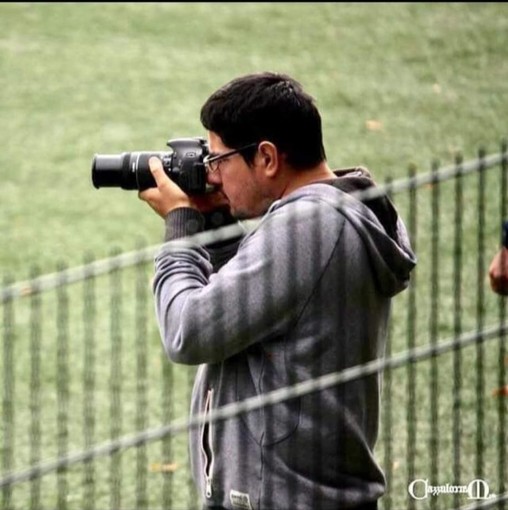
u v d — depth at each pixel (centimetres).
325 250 1334
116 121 3891
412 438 1762
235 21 4619
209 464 1410
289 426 1348
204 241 1402
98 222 3306
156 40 4472
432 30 4516
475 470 2181
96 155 1462
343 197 1355
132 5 4750
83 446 2314
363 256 1352
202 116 1399
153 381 2555
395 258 1374
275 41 4459
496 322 2698
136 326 2764
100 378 2559
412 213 1791
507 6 4722
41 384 2536
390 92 4053
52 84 4134
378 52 4356
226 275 1330
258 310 1323
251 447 1362
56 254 3128
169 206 1434
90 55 4344
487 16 4631
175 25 4584
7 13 4691
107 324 2769
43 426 2388
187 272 1366
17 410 2445
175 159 1450
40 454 2292
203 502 1423
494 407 2397
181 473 2245
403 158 3606
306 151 1379
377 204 1398
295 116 1368
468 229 3120
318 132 1385
